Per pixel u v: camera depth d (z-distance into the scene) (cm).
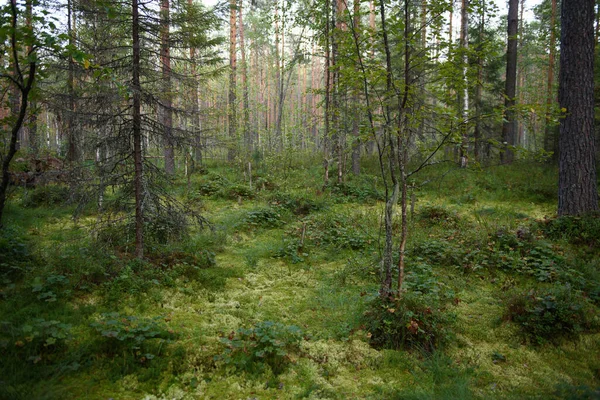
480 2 461
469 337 447
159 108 604
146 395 313
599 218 768
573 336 434
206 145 636
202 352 380
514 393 339
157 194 611
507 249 714
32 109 427
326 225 913
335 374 368
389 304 441
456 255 682
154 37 600
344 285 597
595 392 314
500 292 565
